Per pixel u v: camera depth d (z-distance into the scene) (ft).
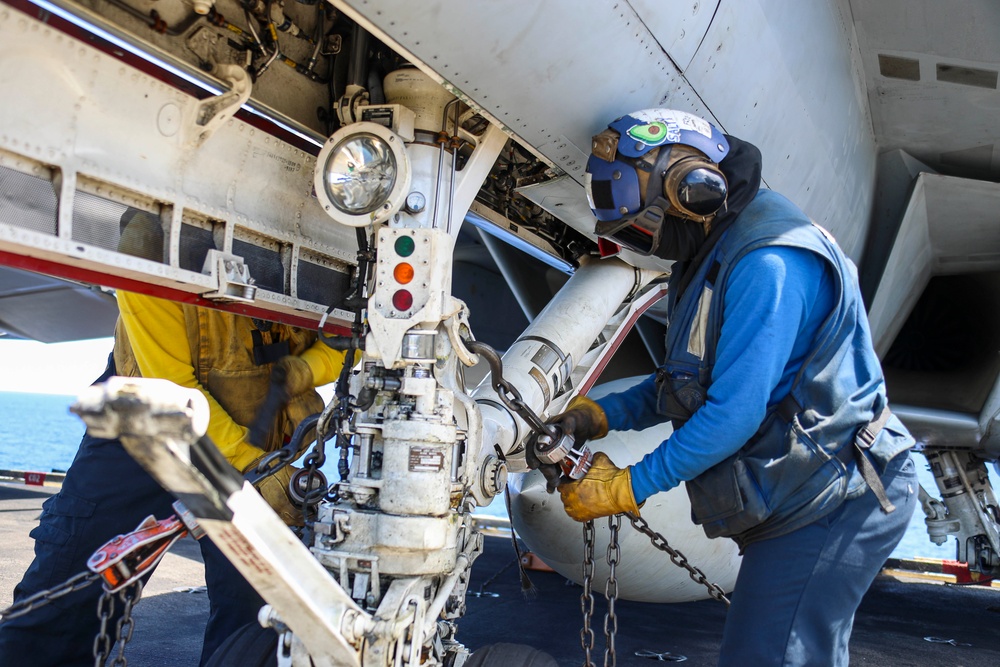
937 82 12.72
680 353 6.89
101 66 5.82
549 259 12.46
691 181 6.53
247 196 7.25
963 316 18.48
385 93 7.38
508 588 18.58
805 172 11.44
